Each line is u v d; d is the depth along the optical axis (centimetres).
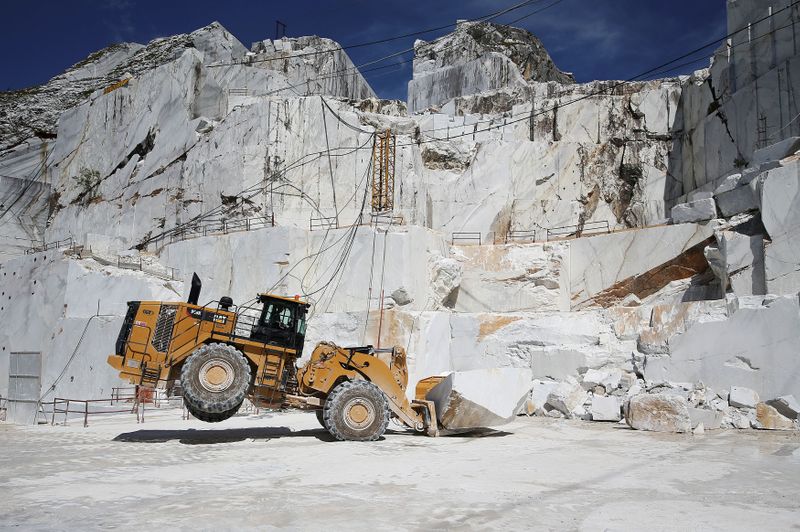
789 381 1719
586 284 3095
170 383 1325
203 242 3241
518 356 2538
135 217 4241
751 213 2258
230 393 1264
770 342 1777
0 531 585
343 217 3600
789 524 649
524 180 4000
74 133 4875
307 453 1147
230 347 1298
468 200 3947
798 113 2508
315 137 3662
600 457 1135
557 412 1980
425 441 1362
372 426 1342
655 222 3753
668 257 2872
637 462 1079
